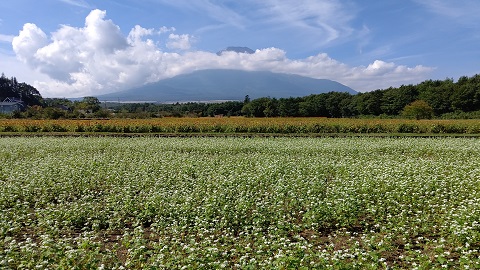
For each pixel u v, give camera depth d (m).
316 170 14.37
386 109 73.81
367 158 18.09
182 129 34.28
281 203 9.89
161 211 9.51
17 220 9.22
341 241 8.36
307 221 8.86
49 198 11.27
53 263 6.48
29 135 31.70
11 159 17.81
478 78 73.81
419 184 11.56
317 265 6.21
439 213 9.66
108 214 9.75
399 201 10.52
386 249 7.24
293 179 12.48
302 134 31.47
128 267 6.58
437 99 66.75
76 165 15.80
